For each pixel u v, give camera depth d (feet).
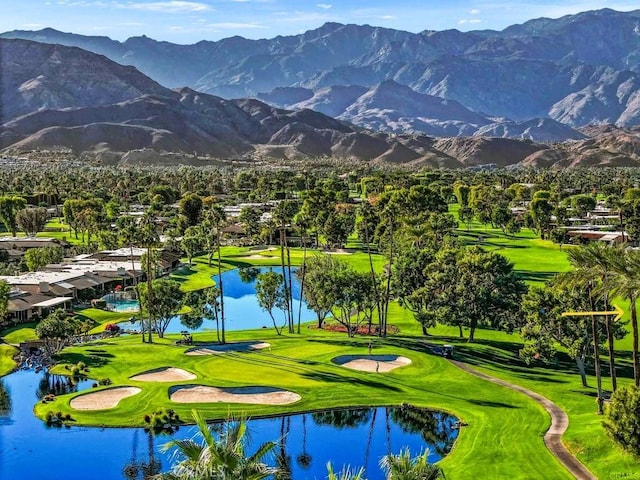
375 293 374.02
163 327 381.60
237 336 370.12
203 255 654.94
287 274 575.79
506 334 369.09
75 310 424.46
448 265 361.71
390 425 245.24
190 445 113.70
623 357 316.40
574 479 192.65
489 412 250.57
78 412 253.44
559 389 275.59
